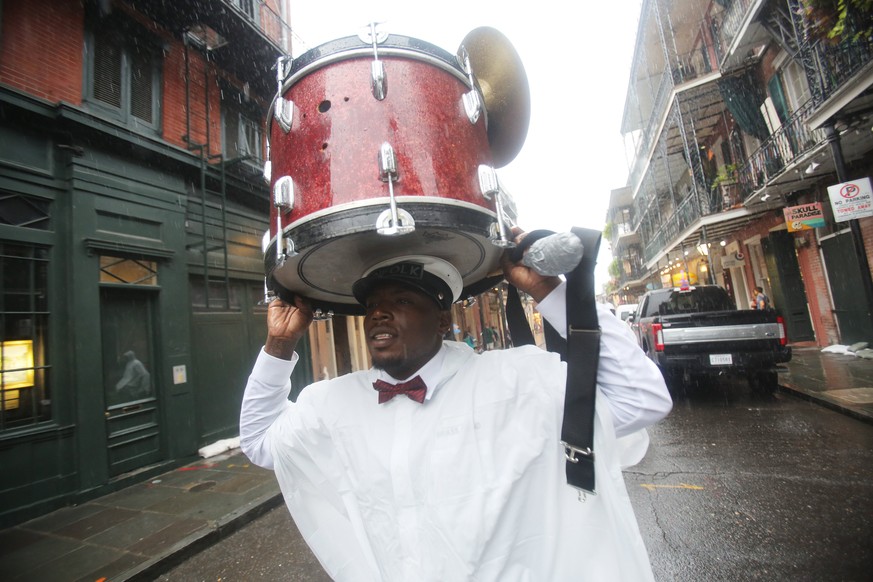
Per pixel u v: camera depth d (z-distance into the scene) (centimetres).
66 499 451
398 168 83
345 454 108
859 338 910
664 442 505
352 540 113
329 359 941
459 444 95
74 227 487
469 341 1623
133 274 555
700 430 538
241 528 393
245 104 786
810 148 791
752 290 1391
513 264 104
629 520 90
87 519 415
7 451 418
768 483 364
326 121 88
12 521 409
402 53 91
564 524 96
